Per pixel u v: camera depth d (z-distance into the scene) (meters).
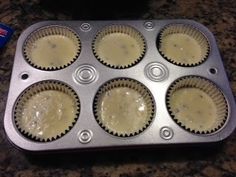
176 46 0.27
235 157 0.22
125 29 0.27
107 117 0.22
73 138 0.21
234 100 0.23
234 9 0.31
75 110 0.22
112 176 0.21
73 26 0.26
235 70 0.26
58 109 0.22
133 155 0.22
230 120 0.22
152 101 0.23
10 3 0.30
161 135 0.21
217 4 0.31
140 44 0.26
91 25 0.26
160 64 0.25
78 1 0.30
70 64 0.24
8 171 0.21
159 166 0.21
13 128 0.21
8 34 0.27
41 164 0.21
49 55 0.25
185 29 0.27
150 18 0.29
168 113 0.22
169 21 0.27
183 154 0.22
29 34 0.26
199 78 0.24
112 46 0.26
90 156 0.22
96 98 0.23
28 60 0.24
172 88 0.24
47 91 0.23
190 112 0.23
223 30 0.29
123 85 0.24
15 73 0.23
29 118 0.22
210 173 0.21
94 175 0.21
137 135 0.21
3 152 0.21
